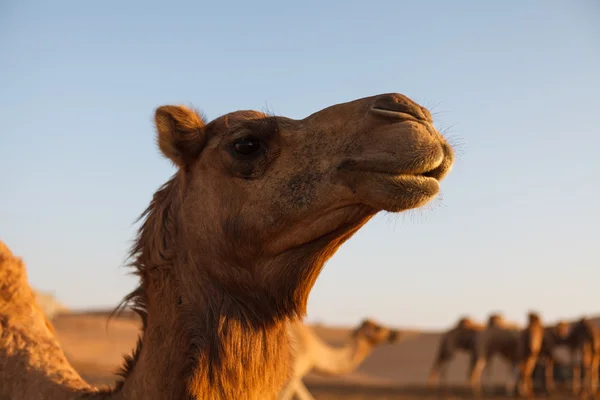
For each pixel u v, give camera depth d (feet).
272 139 12.00
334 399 72.74
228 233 11.85
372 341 52.49
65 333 109.70
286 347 12.19
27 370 12.77
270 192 11.75
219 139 12.34
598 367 91.45
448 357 93.61
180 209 12.33
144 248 12.40
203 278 11.72
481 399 80.94
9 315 13.80
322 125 11.85
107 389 12.00
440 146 10.88
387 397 78.95
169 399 10.79
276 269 11.78
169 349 11.09
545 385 90.74
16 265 14.74
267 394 11.68
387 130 10.96
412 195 10.68
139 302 12.09
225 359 11.14
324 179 11.43
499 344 90.27
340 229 11.55
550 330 90.07
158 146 12.69
